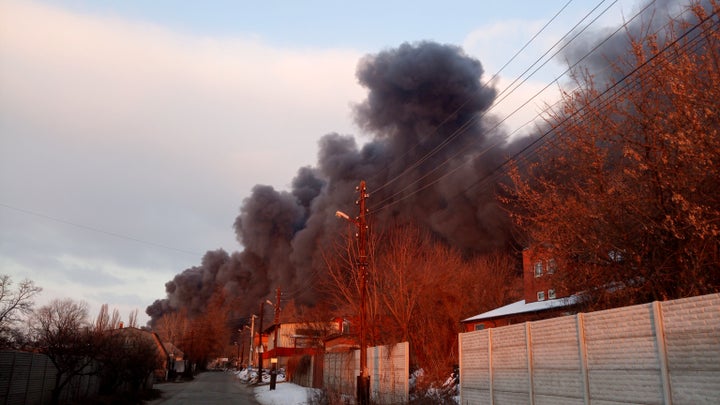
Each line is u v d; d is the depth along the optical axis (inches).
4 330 845.8
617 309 317.1
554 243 422.9
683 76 320.2
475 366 503.8
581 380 344.5
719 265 332.2
